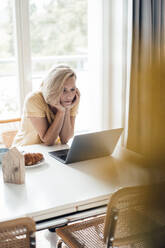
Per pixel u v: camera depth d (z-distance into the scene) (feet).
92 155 5.54
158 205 0.85
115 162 5.44
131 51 9.79
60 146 6.48
